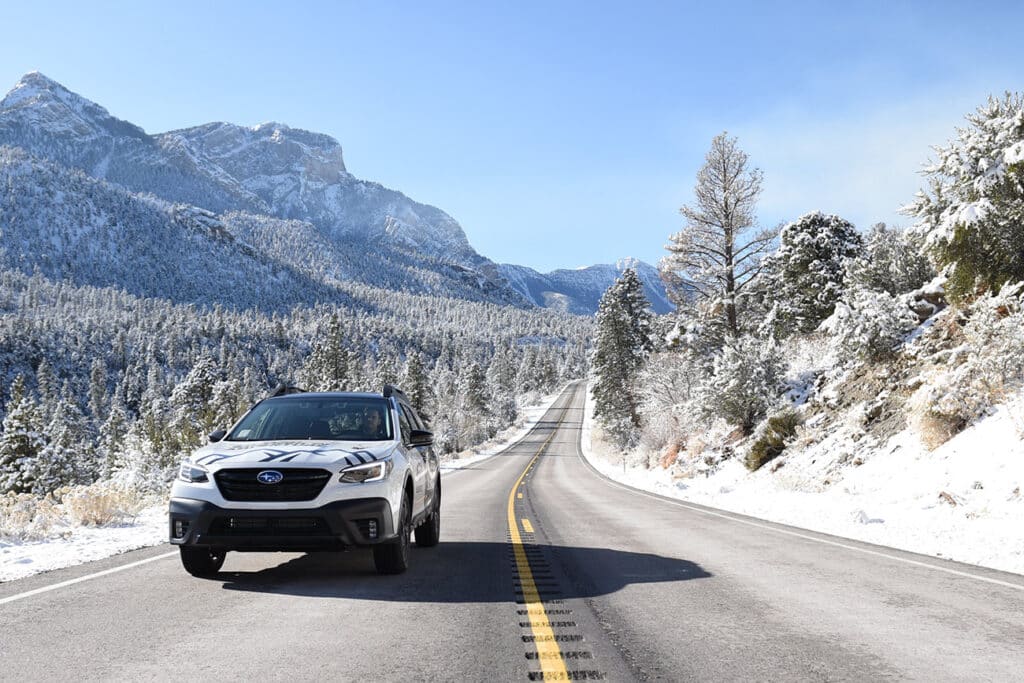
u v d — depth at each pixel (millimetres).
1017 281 17328
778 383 27875
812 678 3551
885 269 26125
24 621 4672
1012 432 13672
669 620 4805
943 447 15312
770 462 22641
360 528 5902
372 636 4301
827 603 5434
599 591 5809
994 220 16984
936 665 3795
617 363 67000
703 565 7289
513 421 140625
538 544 9070
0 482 51188
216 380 95375
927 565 7383
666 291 38656
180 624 4598
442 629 4480
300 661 3781
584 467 52781
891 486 14922
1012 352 14969
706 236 36844
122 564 7047
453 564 7215
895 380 20328
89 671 3605
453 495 20703
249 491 5852
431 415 107438
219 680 3465
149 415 104000
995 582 6395
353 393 7914
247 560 7328
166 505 14016
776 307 38469
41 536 9172
